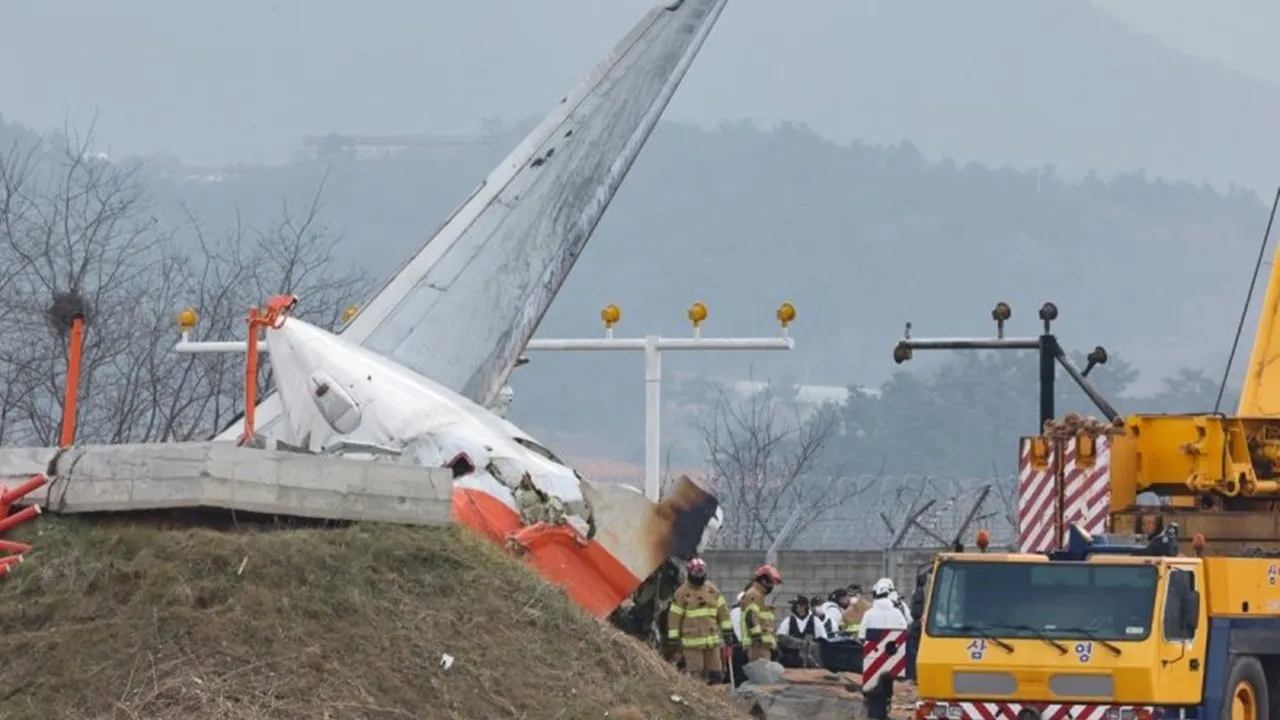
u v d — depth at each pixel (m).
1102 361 118.06
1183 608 76.25
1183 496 96.44
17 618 57.94
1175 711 75.69
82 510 62.94
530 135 111.69
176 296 159.25
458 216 108.31
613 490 81.19
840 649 114.94
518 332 104.19
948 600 77.81
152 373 147.88
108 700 54.66
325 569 61.09
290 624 58.38
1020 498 95.31
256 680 56.00
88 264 151.12
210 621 57.44
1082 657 75.06
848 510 197.38
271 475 63.72
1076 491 93.75
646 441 119.62
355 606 60.12
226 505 62.81
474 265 105.75
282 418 95.94
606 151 111.31
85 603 58.44
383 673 57.97
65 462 63.75
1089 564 76.69
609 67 114.06
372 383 87.62
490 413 90.06
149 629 56.88
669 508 81.75
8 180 150.75
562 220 108.31
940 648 77.00
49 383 142.38
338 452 80.19
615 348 120.19
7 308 144.38
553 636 64.56
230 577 59.53
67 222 150.38
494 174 110.19
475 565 65.31
